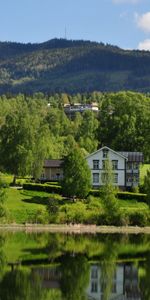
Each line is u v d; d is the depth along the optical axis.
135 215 130.75
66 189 141.88
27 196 143.75
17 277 70.69
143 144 199.62
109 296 62.97
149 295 63.81
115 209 130.12
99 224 129.50
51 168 183.12
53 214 128.25
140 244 103.44
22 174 155.62
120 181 169.12
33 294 62.28
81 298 61.56
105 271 76.44
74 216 129.00
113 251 93.94
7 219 125.50
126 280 71.25
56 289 65.19
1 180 141.25
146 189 137.25
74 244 101.81
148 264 82.00
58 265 79.69
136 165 169.88
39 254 88.38
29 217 128.00
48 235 114.31
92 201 137.12
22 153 154.00
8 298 60.19
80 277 72.12
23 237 109.25
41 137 164.88
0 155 156.25
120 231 125.75
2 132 157.62
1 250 91.00
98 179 168.62
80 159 143.00
